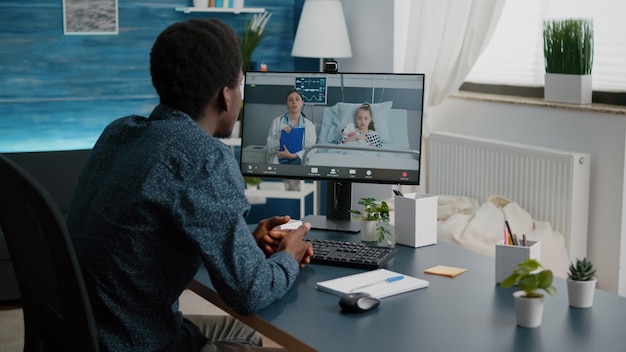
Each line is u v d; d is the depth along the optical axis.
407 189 4.71
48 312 1.80
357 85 2.66
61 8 4.77
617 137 3.72
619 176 3.73
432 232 2.47
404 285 2.02
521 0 4.36
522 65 4.37
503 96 4.43
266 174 2.75
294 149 2.72
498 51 4.53
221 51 1.85
